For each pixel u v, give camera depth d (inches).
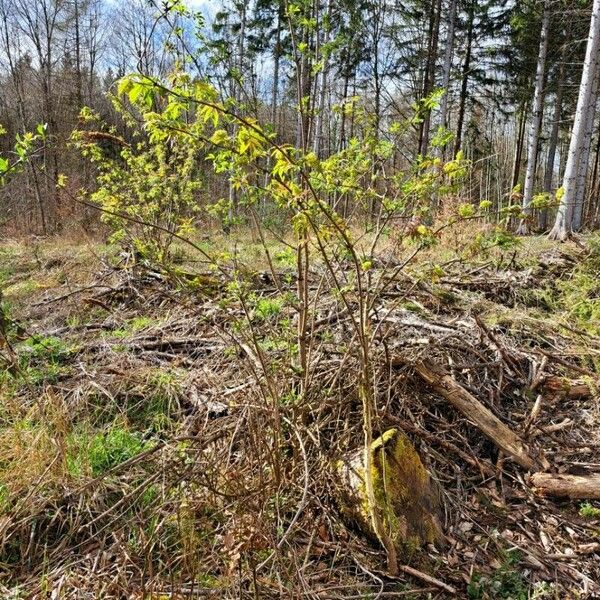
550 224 704.4
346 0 512.7
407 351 139.6
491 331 164.1
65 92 730.8
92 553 88.4
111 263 276.1
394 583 88.3
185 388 133.2
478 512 107.0
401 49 622.8
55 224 522.0
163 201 242.4
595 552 97.3
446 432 124.3
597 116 679.1
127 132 628.7
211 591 78.7
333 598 82.4
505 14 601.3
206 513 93.1
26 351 155.9
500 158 971.9
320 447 101.7
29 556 87.9
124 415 121.1
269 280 209.8
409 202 102.5
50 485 98.7
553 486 110.0
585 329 182.1
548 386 143.8
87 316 208.8
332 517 98.4
